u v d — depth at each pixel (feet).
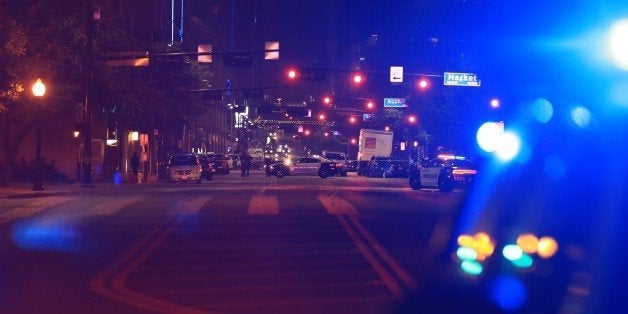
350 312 45.09
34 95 152.15
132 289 53.36
